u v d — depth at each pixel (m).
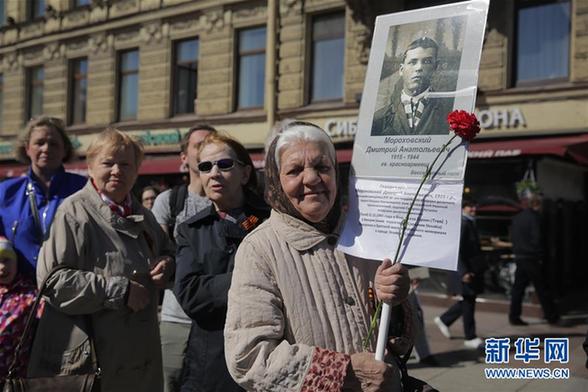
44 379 2.36
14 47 16.89
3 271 2.73
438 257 1.69
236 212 2.63
